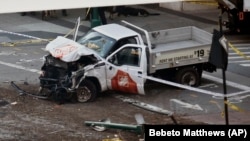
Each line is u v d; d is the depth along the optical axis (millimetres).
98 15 47469
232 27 50781
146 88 33094
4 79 33656
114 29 32000
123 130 24906
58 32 49469
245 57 42125
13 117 26547
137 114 26156
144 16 56812
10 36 47469
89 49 29781
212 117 28250
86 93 29781
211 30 51281
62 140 23500
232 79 36062
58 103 29312
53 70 29672
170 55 31859
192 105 30266
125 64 30312
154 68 31391
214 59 21047
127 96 31469
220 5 50750
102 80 30156
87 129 25141
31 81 33406
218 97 31828
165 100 30984
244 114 28969
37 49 42719
